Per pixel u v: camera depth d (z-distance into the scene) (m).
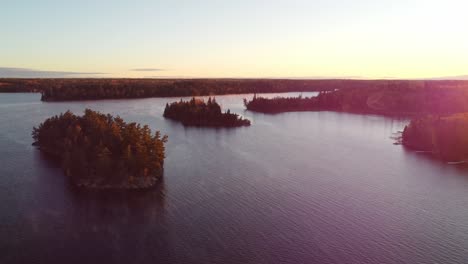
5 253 59.06
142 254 59.69
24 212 73.44
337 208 78.19
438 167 110.56
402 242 64.81
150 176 91.06
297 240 64.69
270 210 76.50
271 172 101.94
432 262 59.12
